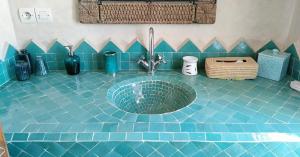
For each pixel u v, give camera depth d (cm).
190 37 156
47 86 140
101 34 155
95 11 147
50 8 149
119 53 159
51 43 157
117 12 147
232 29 154
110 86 140
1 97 128
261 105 119
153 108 147
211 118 108
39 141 98
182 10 146
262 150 101
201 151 100
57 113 112
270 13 150
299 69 143
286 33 153
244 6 149
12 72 151
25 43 156
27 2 147
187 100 135
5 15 144
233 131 101
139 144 99
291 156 103
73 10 150
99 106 118
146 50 159
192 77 152
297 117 110
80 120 107
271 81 146
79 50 158
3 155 90
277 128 103
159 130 100
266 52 151
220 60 154
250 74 146
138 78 152
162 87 150
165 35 156
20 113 113
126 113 112
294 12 146
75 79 150
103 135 99
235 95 129
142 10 146
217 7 149
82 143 99
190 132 100
